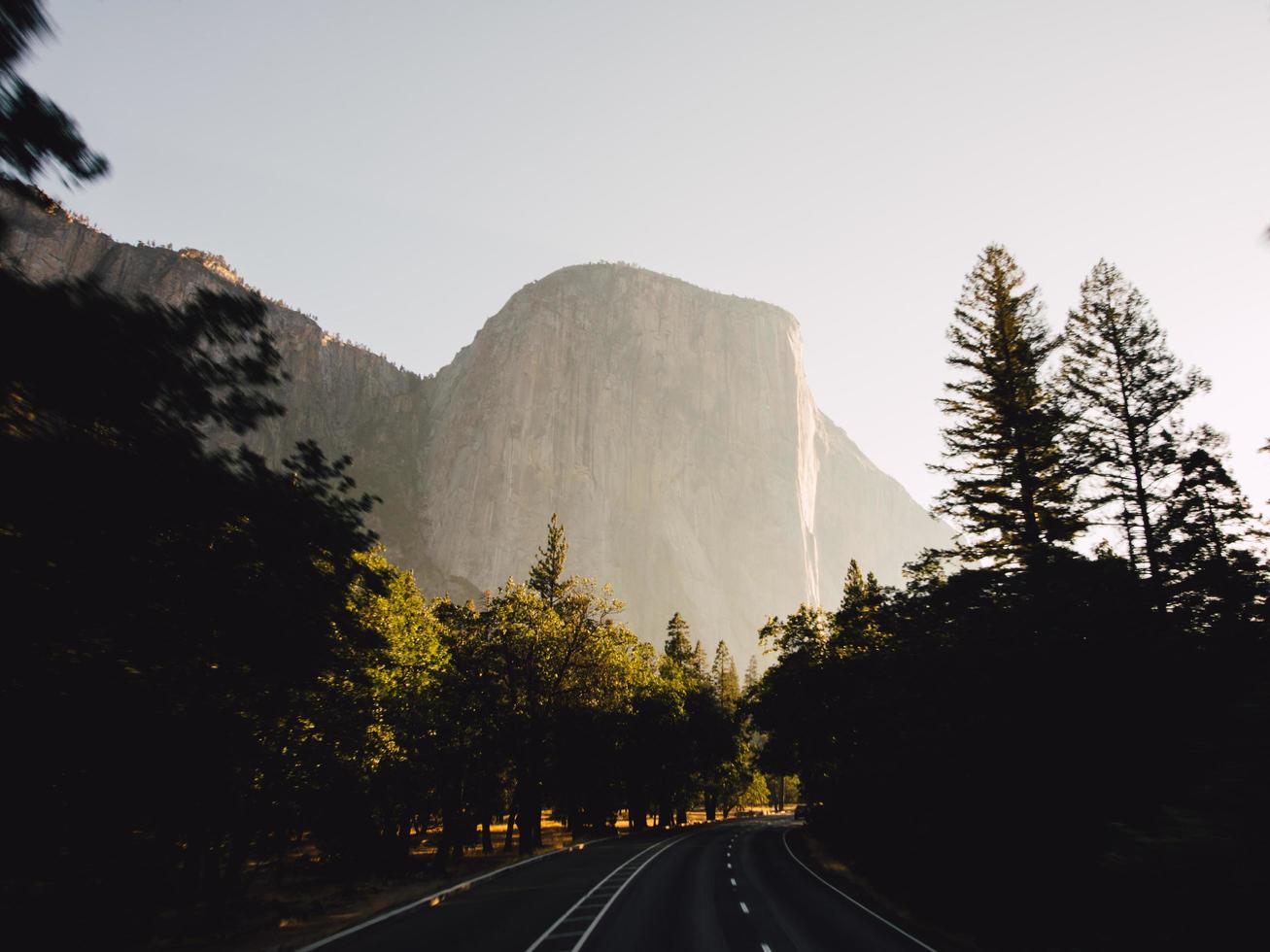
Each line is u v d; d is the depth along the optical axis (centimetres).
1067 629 1309
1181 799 649
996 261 2592
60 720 966
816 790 3531
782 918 1539
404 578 2695
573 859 2972
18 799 971
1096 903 1034
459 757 3275
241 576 1198
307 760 1994
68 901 1083
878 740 2094
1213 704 862
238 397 1102
